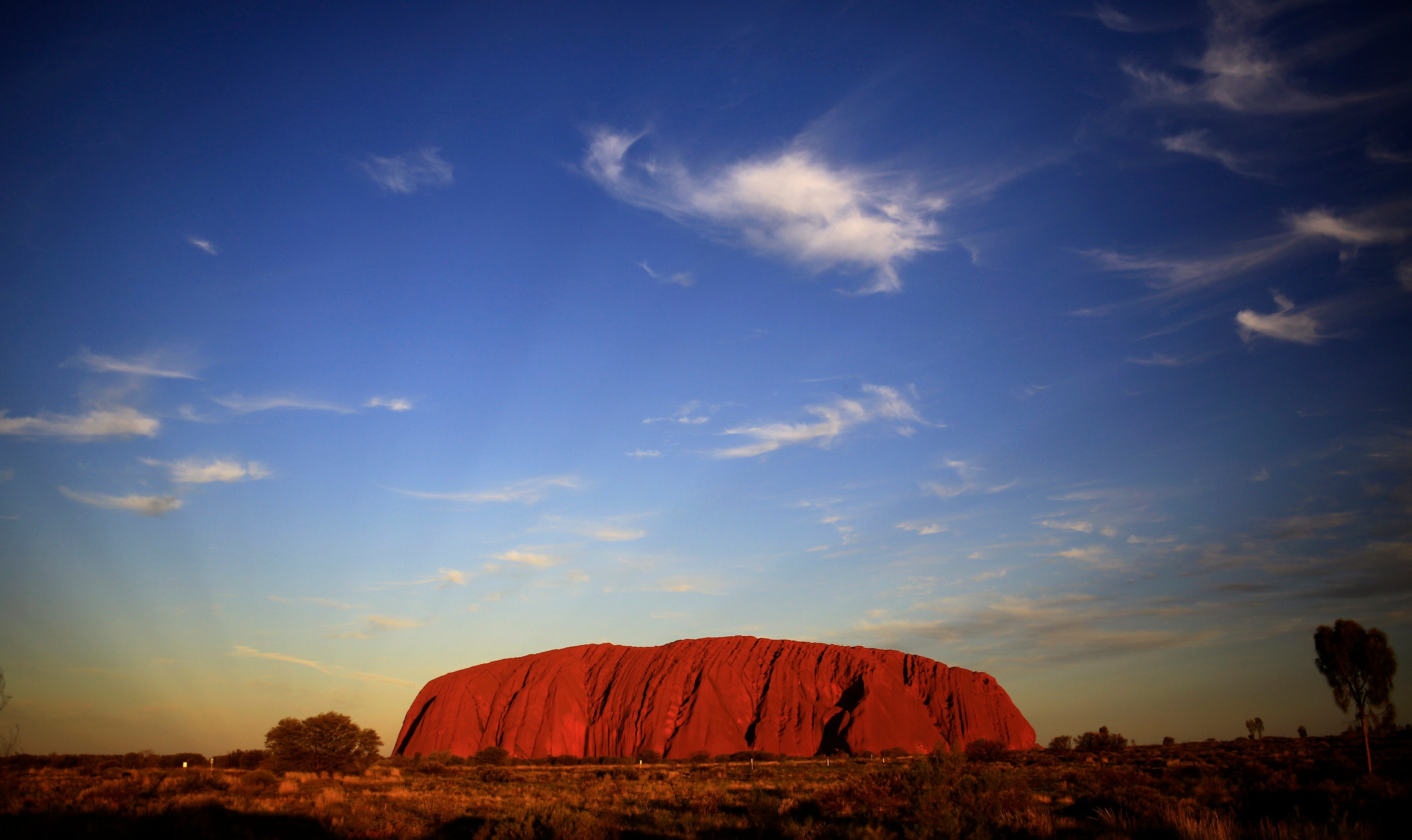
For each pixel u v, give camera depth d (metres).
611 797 34.62
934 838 19.48
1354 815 18.70
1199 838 17.02
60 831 20.27
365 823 24.06
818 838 20.09
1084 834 19.44
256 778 39.06
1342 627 37.03
